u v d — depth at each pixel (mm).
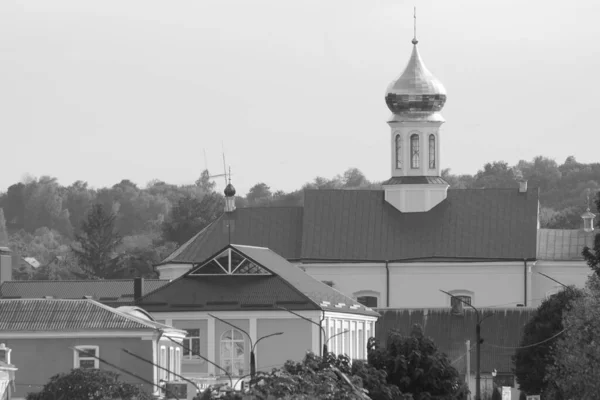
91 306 169375
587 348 173125
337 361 142000
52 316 167875
